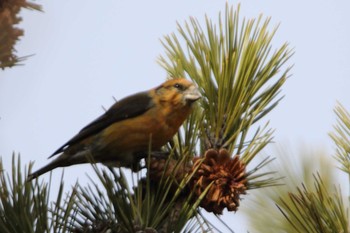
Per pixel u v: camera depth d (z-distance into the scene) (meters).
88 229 5.00
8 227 4.22
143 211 5.12
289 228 5.34
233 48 6.53
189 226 5.38
